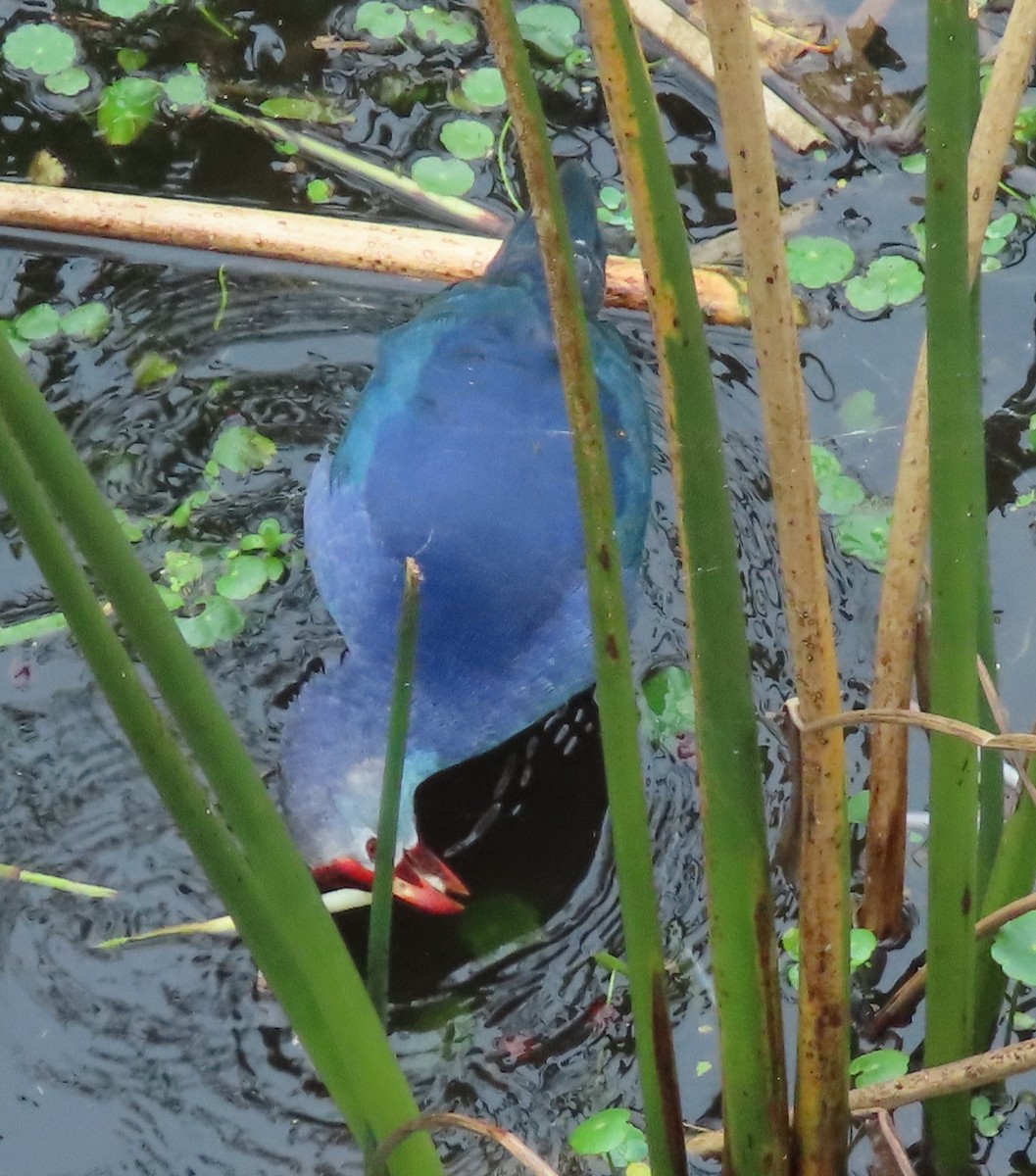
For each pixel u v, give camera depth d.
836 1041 2.85
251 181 5.57
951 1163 3.42
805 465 2.29
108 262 5.37
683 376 2.15
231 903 2.24
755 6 5.86
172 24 5.89
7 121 5.64
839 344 5.14
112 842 4.18
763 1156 2.90
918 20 5.80
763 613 4.76
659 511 5.05
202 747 2.10
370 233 5.31
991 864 3.26
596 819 4.38
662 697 4.50
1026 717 4.27
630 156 2.03
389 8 5.91
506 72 1.95
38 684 4.46
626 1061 3.78
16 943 3.98
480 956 4.02
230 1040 3.82
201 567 4.70
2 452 1.89
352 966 2.32
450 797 4.45
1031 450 4.84
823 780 2.57
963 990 3.07
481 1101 3.72
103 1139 3.64
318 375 5.16
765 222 2.10
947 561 2.59
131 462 4.96
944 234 2.30
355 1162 3.61
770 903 2.62
